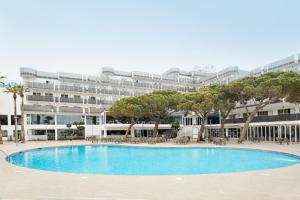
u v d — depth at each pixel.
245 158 24.80
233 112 58.00
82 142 46.84
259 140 43.50
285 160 23.09
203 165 20.95
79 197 8.98
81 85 67.94
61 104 63.66
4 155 25.34
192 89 78.25
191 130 60.22
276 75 37.22
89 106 66.94
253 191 9.65
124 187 10.39
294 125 39.41
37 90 62.34
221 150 31.19
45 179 12.12
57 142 47.88
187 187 10.33
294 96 35.19
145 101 46.78
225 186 10.47
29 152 32.25
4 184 11.06
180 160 24.03
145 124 64.56
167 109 48.75
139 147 35.62
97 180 11.80
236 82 39.16
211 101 39.78
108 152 32.03
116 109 49.00
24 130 54.97
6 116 57.06
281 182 11.19
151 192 9.59
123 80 71.69
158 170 18.84
